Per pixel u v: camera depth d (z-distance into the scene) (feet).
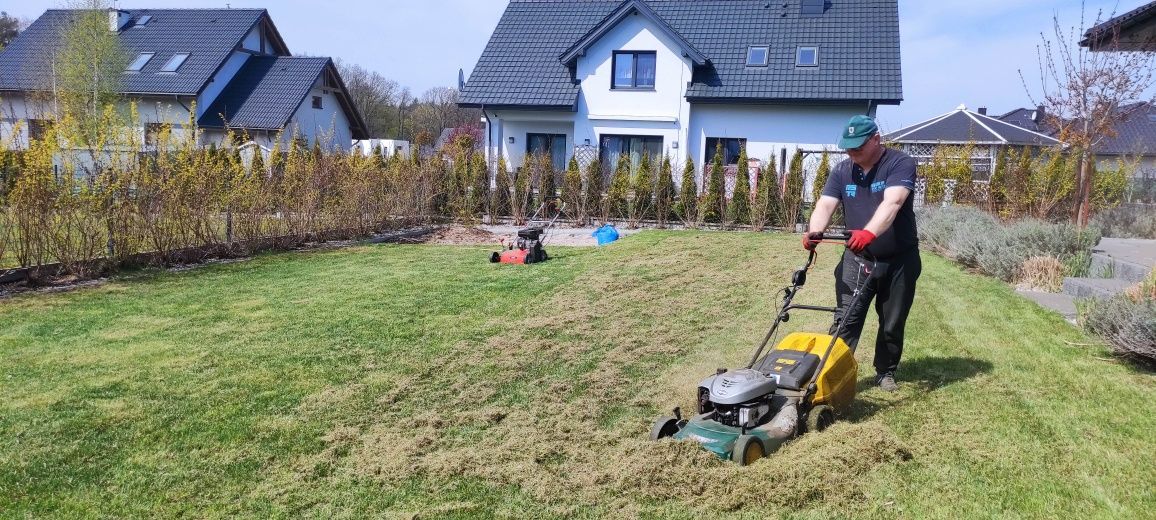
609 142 79.30
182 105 93.09
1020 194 47.52
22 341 21.81
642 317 25.18
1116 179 52.85
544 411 16.29
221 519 11.61
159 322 24.43
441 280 32.68
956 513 11.37
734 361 19.95
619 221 61.62
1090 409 15.49
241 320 24.77
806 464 12.55
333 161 51.03
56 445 14.24
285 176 46.06
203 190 38.29
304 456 13.89
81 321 24.45
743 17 82.79
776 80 75.15
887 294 16.92
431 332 23.26
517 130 82.07
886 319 17.02
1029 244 31.73
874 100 71.67
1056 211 47.01
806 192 60.59
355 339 22.35
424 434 14.96
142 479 12.91
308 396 17.16
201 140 91.04
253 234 41.91
